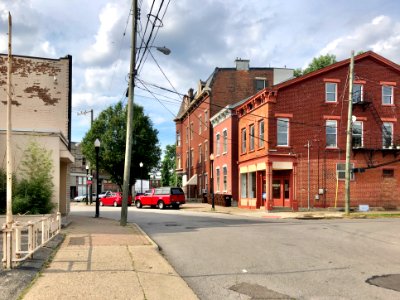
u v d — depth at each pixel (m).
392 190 31.27
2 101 24.48
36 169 18.33
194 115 51.41
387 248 12.42
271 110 30.00
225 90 44.94
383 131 31.44
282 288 7.82
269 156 29.67
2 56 24.75
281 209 29.89
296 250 12.04
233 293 7.50
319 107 30.75
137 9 19.94
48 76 25.16
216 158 42.56
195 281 8.42
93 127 52.69
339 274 8.97
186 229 18.00
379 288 7.79
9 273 8.12
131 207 41.91
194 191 51.59
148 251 11.41
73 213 30.73
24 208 17.25
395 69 31.97
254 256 11.11
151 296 7.02
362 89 31.44
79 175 84.56
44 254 10.33
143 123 53.75
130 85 20.47
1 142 18.30
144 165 53.88
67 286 7.40
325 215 26.00
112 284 7.66
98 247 11.93
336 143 30.78
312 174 30.20
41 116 24.78
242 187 36.16
